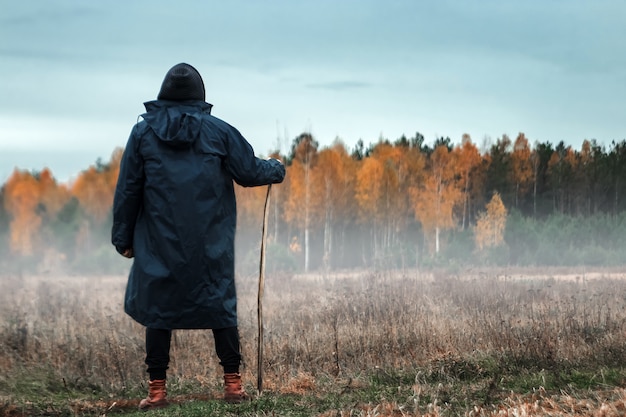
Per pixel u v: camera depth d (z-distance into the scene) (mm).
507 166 82062
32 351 10359
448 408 6691
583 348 9250
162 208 7004
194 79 7230
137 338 10875
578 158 82750
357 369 9039
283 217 73188
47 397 8406
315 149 77875
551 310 12602
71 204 83562
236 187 60125
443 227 69750
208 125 7137
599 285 18422
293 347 9680
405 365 9023
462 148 81500
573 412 6273
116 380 9172
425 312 12172
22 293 19469
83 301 17000
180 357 9836
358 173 76312
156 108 7152
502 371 8547
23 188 94000
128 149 7094
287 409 6855
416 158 84312
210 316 7074
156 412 6840
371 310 12461
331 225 72125
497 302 13969
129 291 7227
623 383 7676
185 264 6984
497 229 47375
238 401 7223
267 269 37406
